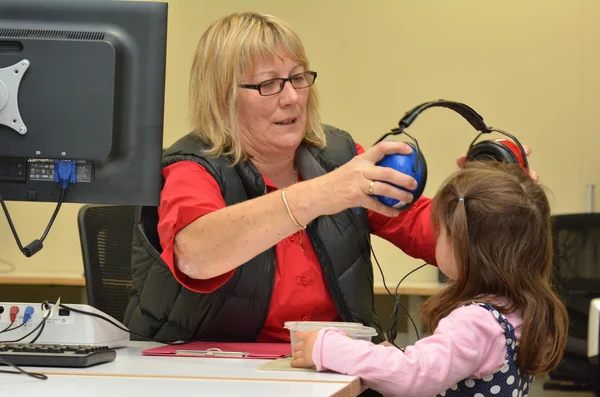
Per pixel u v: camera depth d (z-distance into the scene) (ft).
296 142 5.60
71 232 12.64
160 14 4.32
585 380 8.48
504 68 12.60
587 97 12.53
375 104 12.65
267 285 5.38
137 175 4.31
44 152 4.17
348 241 5.66
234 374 3.86
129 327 5.70
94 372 3.78
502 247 4.55
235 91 5.50
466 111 4.91
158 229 5.02
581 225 8.93
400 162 4.17
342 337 4.12
